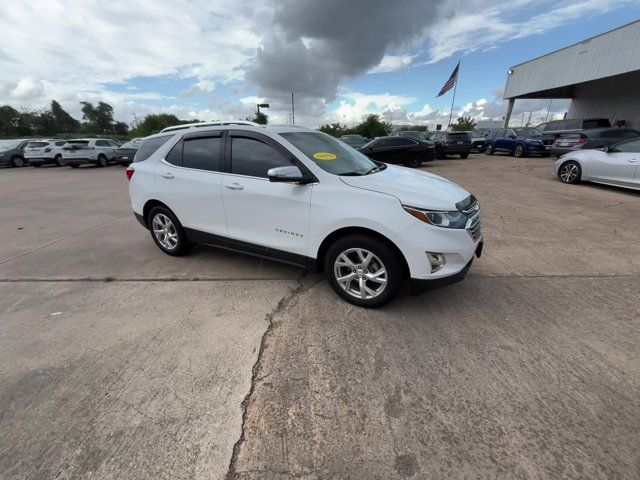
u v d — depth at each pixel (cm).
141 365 245
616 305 313
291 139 341
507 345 260
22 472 171
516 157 1773
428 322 291
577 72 1830
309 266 332
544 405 205
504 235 504
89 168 1847
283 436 189
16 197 938
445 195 296
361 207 286
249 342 269
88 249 488
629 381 223
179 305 325
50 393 221
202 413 204
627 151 769
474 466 171
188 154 398
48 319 305
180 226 424
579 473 166
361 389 221
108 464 175
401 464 173
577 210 638
